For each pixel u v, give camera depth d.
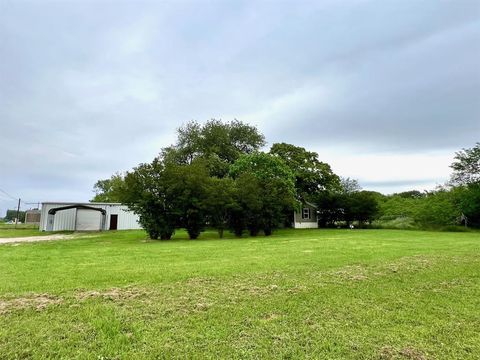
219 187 21.67
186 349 3.12
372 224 33.78
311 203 36.25
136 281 6.00
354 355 3.01
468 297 4.94
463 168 28.94
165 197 20.03
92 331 3.54
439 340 3.37
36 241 18.08
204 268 7.34
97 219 32.16
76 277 6.38
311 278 6.20
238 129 37.69
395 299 4.83
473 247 11.47
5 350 3.05
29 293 5.11
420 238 16.98
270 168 27.52
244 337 3.43
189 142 36.72
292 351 3.09
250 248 12.11
